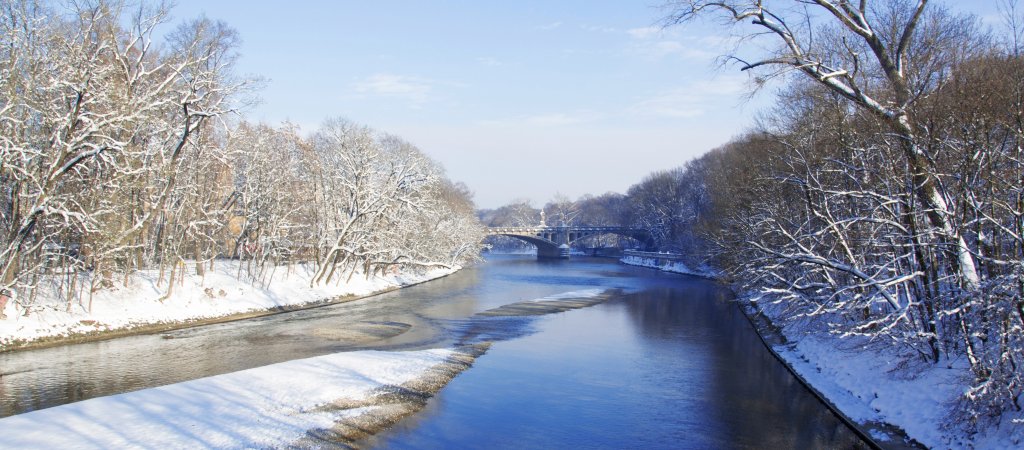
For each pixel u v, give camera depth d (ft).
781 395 75.92
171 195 134.62
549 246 501.97
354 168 179.01
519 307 166.09
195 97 123.34
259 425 60.34
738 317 147.02
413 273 255.29
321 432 59.82
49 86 94.43
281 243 177.47
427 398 73.51
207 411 63.16
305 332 120.67
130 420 59.41
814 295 86.89
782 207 110.42
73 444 52.65
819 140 89.76
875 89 75.77
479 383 81.20
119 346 103.40
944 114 55.47
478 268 355.36
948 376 60.08
